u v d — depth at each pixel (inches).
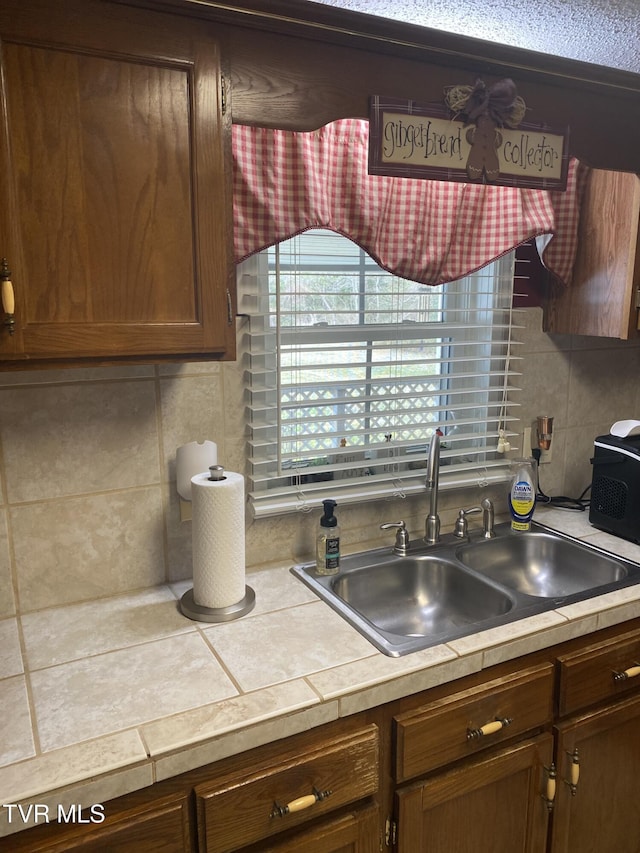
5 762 37.7
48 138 40.6
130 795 39.3
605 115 64.6
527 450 81.4
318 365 66.1
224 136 46.5
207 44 44.3
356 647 49.9
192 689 44.4
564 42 61.9
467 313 77.5
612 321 71.4
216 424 62.4
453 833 51.9
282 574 63.8
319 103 52.4
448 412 78.9
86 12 40.4
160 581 61.7
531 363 79.6
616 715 59.0
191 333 46.8
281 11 48.3
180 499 61.4
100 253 43.2
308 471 67.8
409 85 55.4
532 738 54.7
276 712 42.1
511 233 69.7
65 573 57.3
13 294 40.5
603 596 58.6
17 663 48.0
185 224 45.6
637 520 69.7
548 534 73.1
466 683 50.8
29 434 54.2
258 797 42.0
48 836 37.5
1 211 39.4
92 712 42.1
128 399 57.7
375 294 68.3
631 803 63.4
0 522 54.2
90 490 57.2
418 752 48.3
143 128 43.3
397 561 66.5
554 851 58.1
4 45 38.7
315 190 59.4
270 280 63.9
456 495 77.1
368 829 46.7
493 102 58.4
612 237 70.5
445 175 58.1
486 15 55.4
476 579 62.8
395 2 52.8
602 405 86.4
